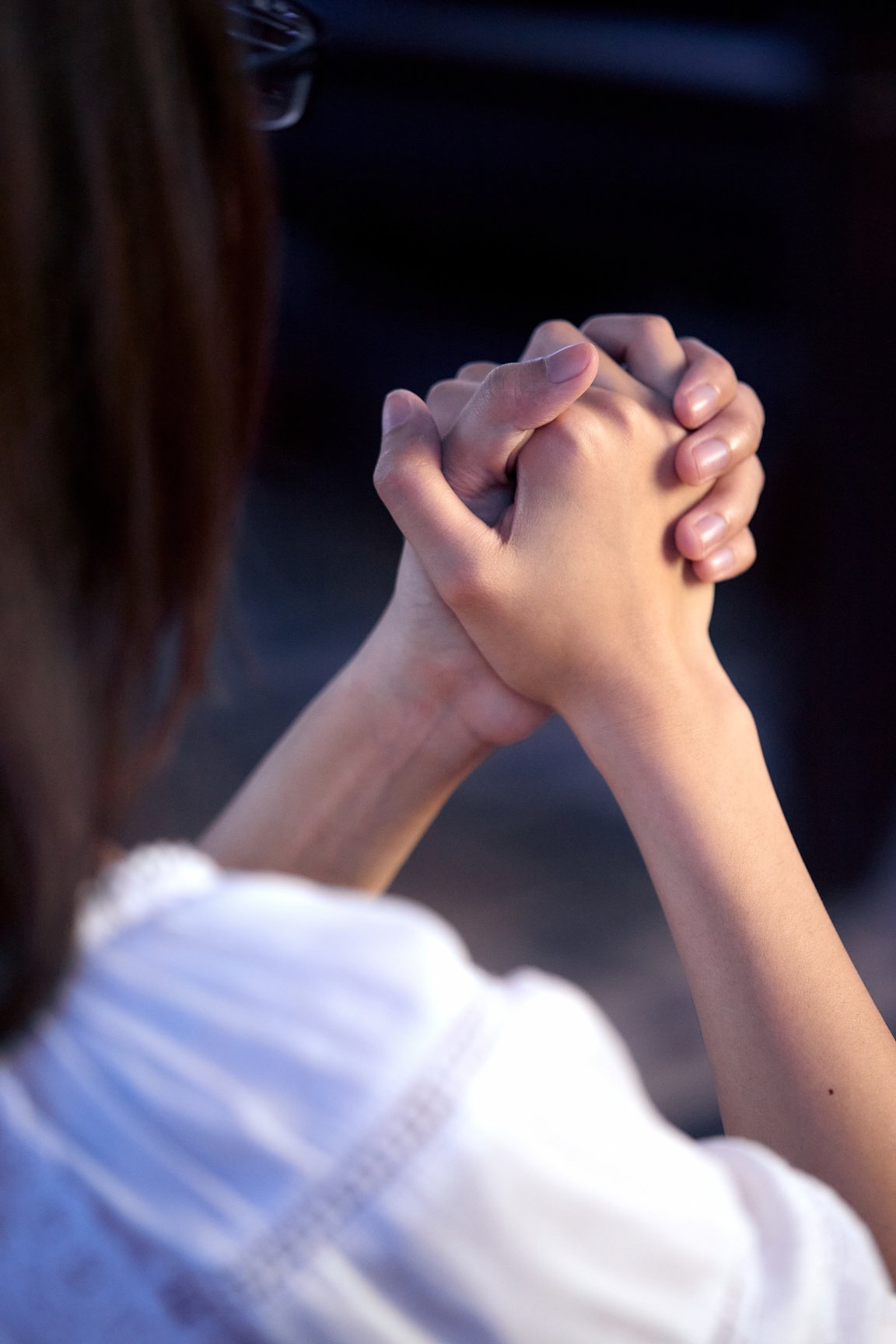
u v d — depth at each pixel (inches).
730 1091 51.4
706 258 364.2
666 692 53.4
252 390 47.3
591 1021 46.8
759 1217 47.3
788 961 51.5
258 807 55.2
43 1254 45.4
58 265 44.1
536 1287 45.6
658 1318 45.9
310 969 46.1
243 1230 44.9
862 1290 47.3
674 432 54.3
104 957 46.1
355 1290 44.8
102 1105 45.6
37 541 44.1
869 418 198.1
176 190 45.5
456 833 226.8
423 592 54.6
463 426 54.0
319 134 373.7
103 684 45.8
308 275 410.6
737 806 52.7
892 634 202.7
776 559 313.9
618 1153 46.1
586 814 233.6
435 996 46.0
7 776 42.2
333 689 55.7
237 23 51.7
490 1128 45.6
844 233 193.0
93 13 44.3
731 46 234.1
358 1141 45.4
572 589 53.4
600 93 280.7
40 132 43.2
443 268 411.5
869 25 182.1
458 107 350.3
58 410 44.6
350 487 396.8
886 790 207.2
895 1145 50.8
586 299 403.5
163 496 45.9
